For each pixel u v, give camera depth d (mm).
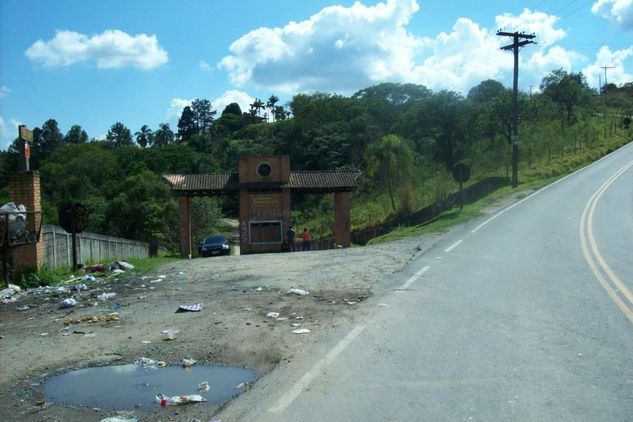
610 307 8922
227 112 175625
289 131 108938
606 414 4875
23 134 16688
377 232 50719
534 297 9875
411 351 6852
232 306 9977
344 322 8445
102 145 135875
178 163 100750
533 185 41250
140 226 66438
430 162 64688
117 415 5270
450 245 18250
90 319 9336
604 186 36656
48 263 18469
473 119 64812
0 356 7344
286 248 44156
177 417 5180
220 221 74312
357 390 5602
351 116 106250
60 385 6160
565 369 6051
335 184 48188
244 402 5434
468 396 5359
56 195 81750
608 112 100250
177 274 15711
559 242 17562
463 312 8883
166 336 8008
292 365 6500
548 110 73188
